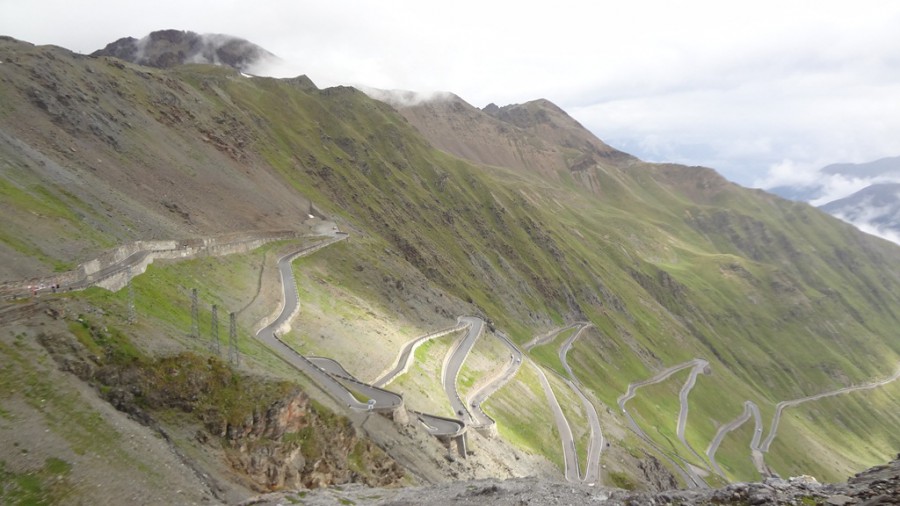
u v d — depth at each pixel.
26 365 41.56
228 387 52.84
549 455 116.25
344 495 44.59
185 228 110.81
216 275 94.69
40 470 34.16
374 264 152.62
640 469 136.12
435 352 126.56
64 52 147.62
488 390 124.19
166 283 76.81
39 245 64.31
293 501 42.22
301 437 54.62
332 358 87.56
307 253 135.25
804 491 27.27
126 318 54.34
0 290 51.47
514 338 193.75
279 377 58.06
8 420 36.03
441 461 70.00
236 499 42.94
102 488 35.69
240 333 75.81
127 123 140.88
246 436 50.31
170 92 176.62
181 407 48.81
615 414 176.88
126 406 45.56
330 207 191.75
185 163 146.38
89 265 65.06
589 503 33.84
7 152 87.69
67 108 123.19
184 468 42.66
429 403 94.88
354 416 66.31
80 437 38.53
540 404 137.62
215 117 190.00
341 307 114.25
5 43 135.62
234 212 139.38
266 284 103.19
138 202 108.12
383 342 107.50
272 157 199.75
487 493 39.34
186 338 58.84
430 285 174.38
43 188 82.81
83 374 45.09
